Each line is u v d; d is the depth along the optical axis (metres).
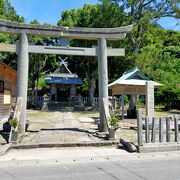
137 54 26.66
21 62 10.91
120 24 26.03
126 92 16.83
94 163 6.68
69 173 5.71
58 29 11.27
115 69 30.25
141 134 8.10
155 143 8.17
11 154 7.80
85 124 15.62
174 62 41.38
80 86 41.38
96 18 27.22
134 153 7.92
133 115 18.83
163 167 6.18
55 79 37.41
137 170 5.90
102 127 11.45
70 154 7.81
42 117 20.80
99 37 11.63
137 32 28.44
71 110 30.05
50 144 8.79
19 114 10.02
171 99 30.30
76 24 31.64
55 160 7.07
